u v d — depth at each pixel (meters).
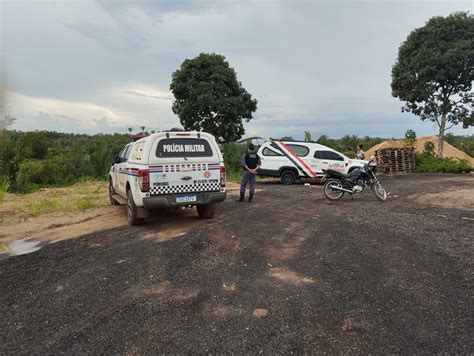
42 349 2.95
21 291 4.18
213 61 30.66
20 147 16.38
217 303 3.74
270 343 2.97
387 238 6.17
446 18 21.81
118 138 24.77
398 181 16.52
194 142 7.53
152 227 7.44
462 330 3.14
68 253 5.67
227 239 6.26
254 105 33.09
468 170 21.55
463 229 6.76
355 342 2.98
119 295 3.99
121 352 2.87
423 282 4.21
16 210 9.93
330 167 16.11
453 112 22.55
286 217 8.20
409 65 22.47
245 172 10.65
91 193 13.73
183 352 2.86
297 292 3.99
